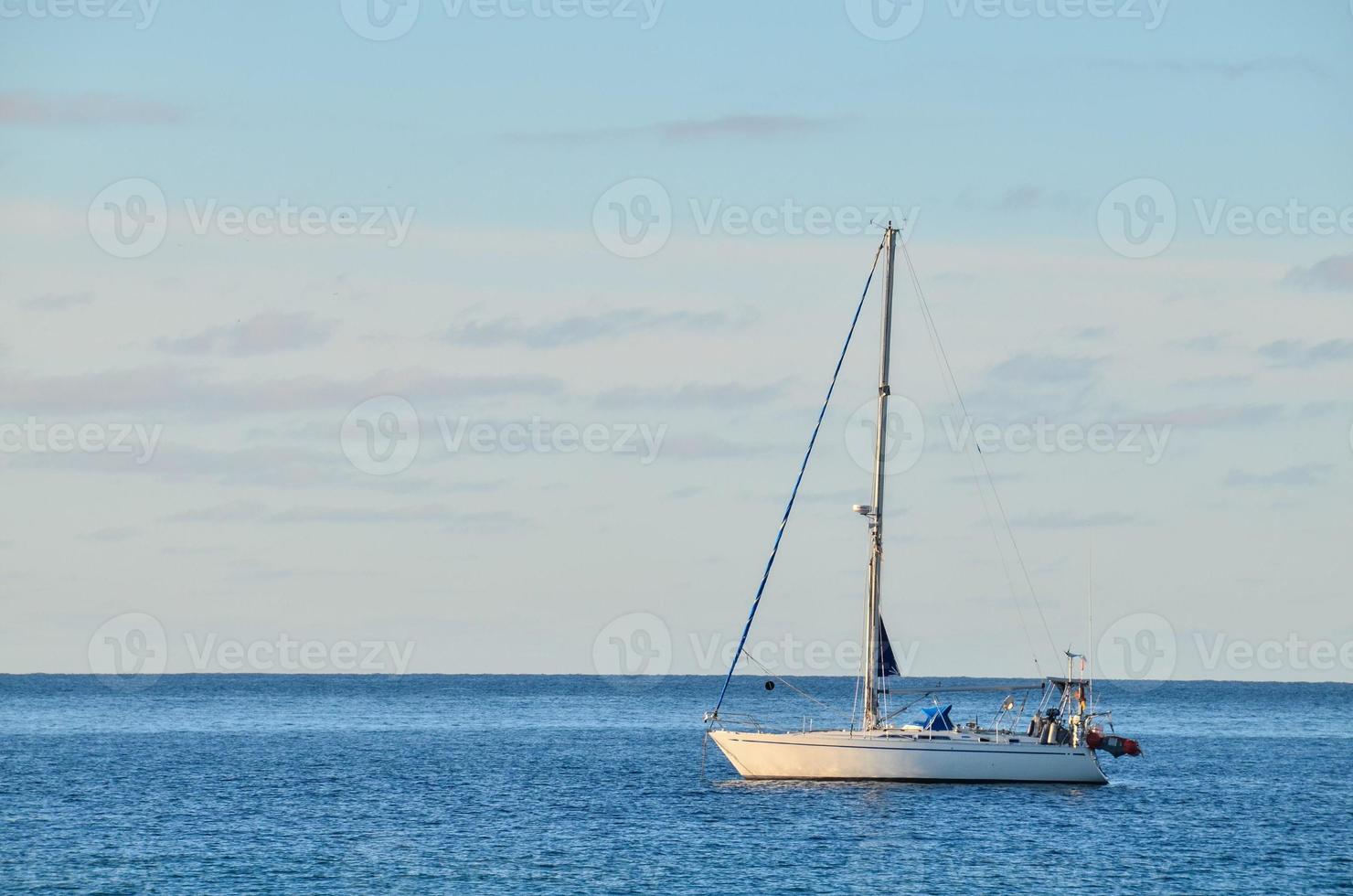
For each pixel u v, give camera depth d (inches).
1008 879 7519.7
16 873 7578.7
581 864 7810.0
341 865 7805.1
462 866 7775.6
